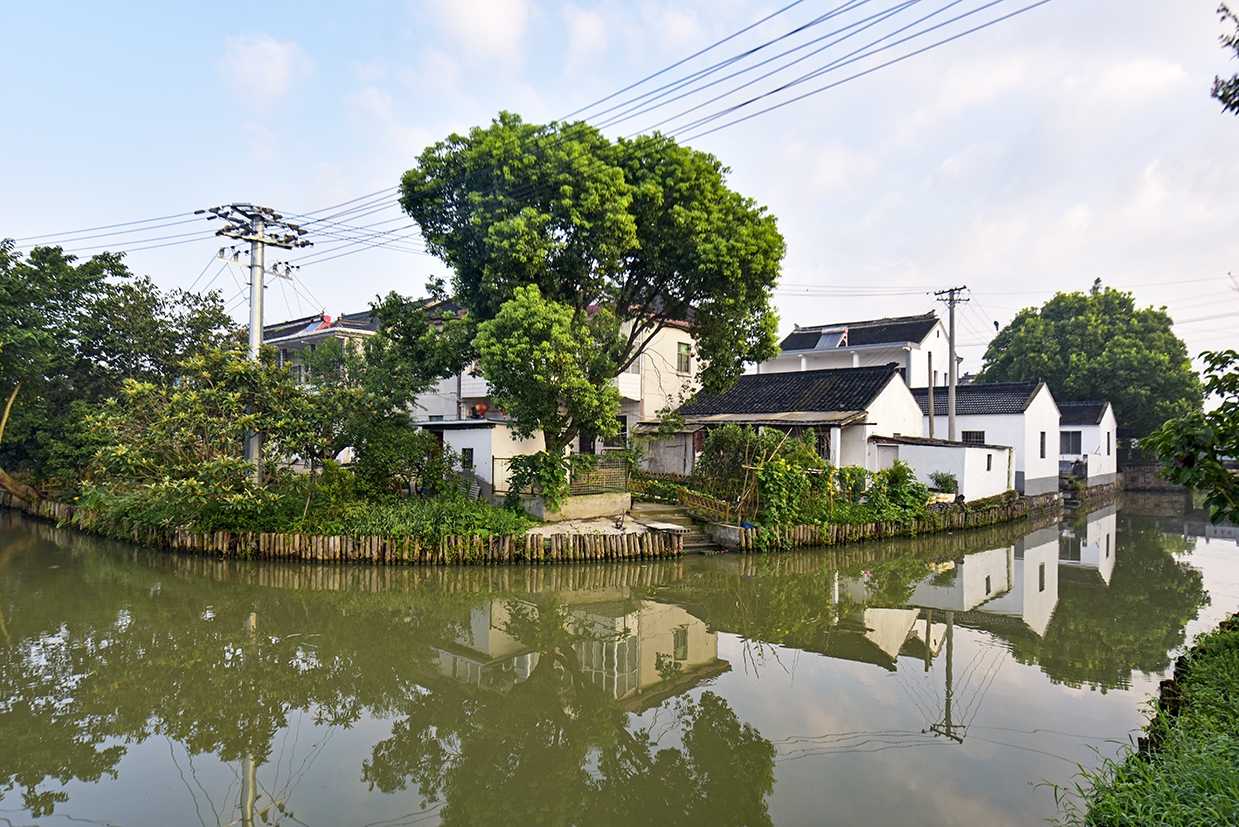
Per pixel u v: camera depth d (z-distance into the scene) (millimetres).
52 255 20156
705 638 9727
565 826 5047
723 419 21516
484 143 13492
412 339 16094
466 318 15805
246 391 14695
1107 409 32062
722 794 5449
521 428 15359
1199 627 10234
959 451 20688
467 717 7039
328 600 11508
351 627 10023
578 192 13484
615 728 6777
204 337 22594
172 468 13945
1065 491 28484
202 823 5023
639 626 10266
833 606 11523
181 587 12289
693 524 16922
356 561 13742
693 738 6496
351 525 14219
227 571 13406
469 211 14305
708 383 16484
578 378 13117
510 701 7449
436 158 14336
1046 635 9828
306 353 17703
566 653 9031
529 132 13961
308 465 17797
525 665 8570
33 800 5344
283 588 12242
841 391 22203
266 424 14336
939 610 11281
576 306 15523
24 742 6371
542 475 15398
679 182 14195
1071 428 31531
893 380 22438
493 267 13992
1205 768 4281
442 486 16188
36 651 8867
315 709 7191
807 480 16734
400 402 16391
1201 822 3822
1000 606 11547
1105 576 14070
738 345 15852
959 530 19578
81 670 8219
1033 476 26062
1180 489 34219
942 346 36031
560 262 14523
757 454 16734
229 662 8531
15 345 18438
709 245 13711
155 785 5594
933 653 9000
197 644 9188
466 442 17516
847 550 16438
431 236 14938
